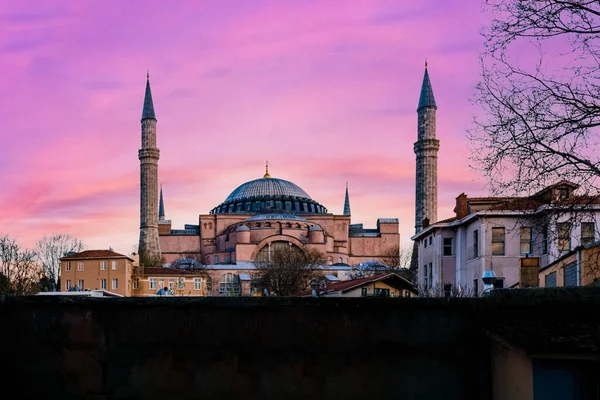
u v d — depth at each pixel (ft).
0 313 28.07
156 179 509.76
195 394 26.53
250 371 26.40
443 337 26.07
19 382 27.68
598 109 48.96
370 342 26.18
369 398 25.98
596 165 50.24
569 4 47.11
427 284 169.68
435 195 469.57
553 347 21.13
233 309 26.73
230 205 562.66
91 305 27.58
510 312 25.66
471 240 143.95
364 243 515.91
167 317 27.07
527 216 55.52
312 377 26.20
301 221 477.36
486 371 25.77
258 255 460.14
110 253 304.91
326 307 26.35
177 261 444.55
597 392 21.09
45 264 336.90
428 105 476.13
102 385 27.12
